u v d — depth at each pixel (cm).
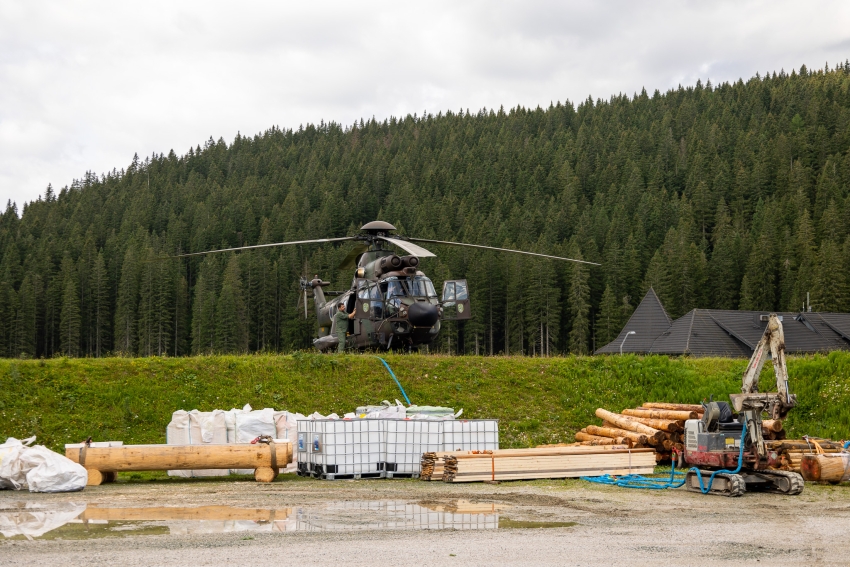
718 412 1420
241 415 1572
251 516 1039
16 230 15638
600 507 1163
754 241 10394
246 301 10106
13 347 9731
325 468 1473
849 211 10644
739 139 15925
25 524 972
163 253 12556
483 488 1367
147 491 1295
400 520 1019
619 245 10731
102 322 10412
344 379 1989
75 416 1752
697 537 927
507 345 9075
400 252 3475
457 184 16238
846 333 3916
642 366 2142
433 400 1947
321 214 14100
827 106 16925
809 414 2027
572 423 1927
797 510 1159
